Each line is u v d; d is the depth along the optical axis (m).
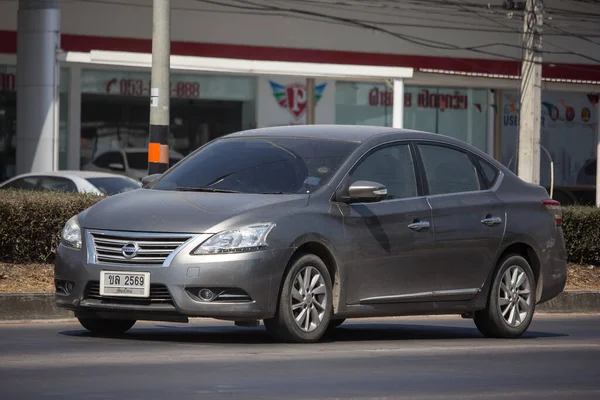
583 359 25.89
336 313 26.80
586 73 113.06
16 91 83.06
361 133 29.09
